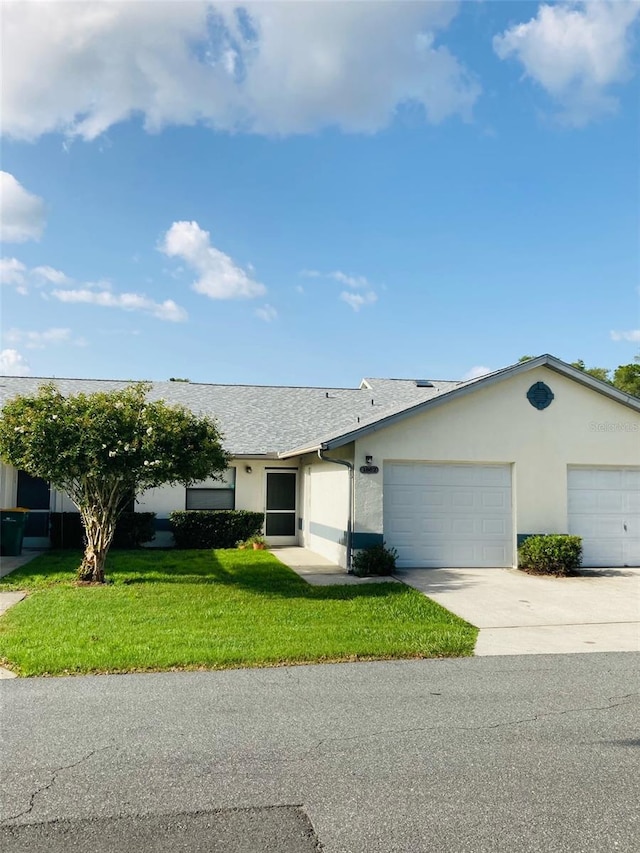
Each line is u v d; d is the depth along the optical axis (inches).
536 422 562.6
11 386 815.1
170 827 137.7
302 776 163.0
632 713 213.0
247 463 740.7
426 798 151.7
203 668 260.8
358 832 136.6
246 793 153.5
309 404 894.4
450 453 548.1
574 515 571.5
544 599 423.2
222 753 176.9
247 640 299.9
